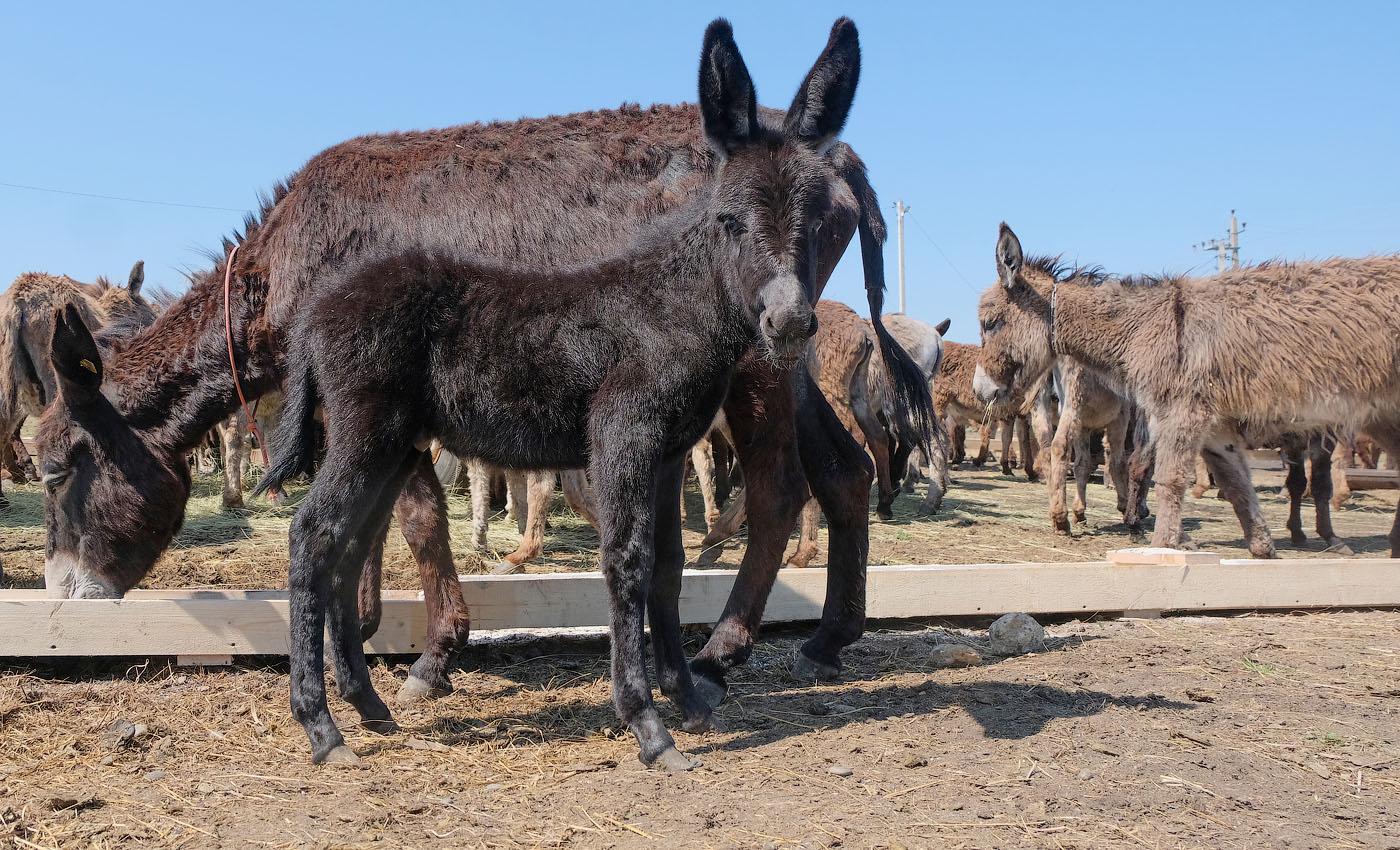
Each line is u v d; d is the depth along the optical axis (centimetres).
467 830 276
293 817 283
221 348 429
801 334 307
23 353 755
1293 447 912
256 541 787
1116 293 781
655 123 454
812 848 261
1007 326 876
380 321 336
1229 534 994
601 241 421
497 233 421
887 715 383
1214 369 726
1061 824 275
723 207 329
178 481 448
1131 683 420
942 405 1559
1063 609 557
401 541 782
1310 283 738
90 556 442
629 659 332
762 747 347
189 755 338
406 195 423
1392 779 313
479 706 406
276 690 412
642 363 334
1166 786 302
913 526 991
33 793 298
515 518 918
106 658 446
